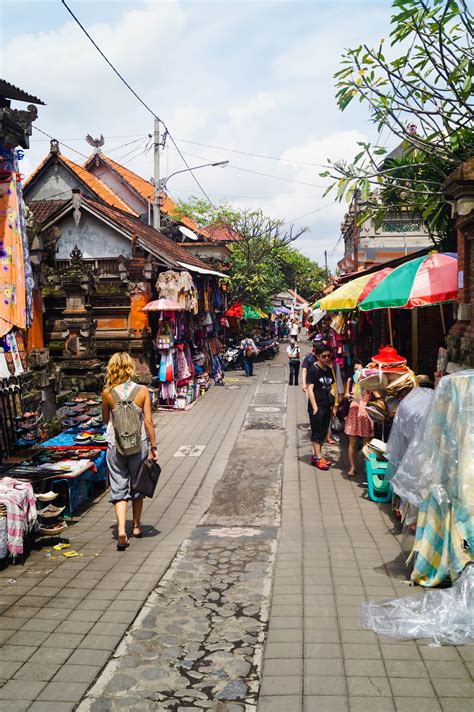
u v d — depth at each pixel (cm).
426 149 931
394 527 678
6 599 500
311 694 360
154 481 652
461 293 734
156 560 591
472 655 397
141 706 357
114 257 1575
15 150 603
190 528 711
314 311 1925
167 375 1500
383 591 497
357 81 873
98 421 869
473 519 468
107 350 1522
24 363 902
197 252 2717
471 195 638
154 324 1584
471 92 874
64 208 1576
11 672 390
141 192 2998
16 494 579
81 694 367
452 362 750
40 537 636
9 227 598
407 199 1032
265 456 1065
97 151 2934
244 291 2919
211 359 2039
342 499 798
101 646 422
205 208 2948
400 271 859
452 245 1032
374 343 1333
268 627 448
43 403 959
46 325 1330
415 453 536
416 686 364
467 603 442
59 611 477
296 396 1752
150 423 648
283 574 547
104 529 702
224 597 508
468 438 474
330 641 421
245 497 842
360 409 888
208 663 405
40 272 977
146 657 412
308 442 1157
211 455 1081
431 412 492
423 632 425
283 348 3862
